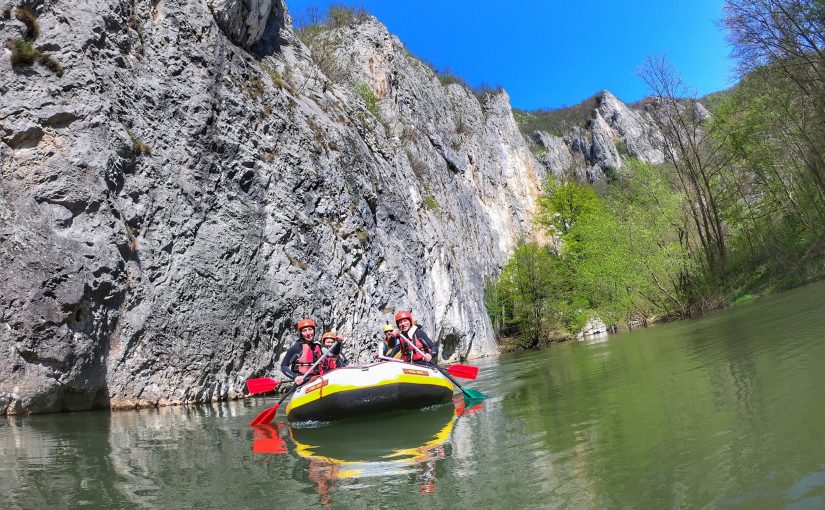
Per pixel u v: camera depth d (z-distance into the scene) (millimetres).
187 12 11547
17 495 3492
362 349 13617
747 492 2250
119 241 8852
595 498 2500
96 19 9570
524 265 29656
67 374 8016
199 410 8266
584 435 3754
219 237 10516
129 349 8844
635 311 24000
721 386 4484
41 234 8164
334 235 13516
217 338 9938
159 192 9789
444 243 23250
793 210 21906
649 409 4219
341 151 15133
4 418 7578
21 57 8648
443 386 6746
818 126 19625
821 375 3998
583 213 34219
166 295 9438
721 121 23156
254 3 13367
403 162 22141
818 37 17578
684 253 22594
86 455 4715
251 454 4434
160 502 3201
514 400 6207
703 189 23406
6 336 7773
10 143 8414
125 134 9414
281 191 12172
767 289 19047
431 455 3832
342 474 3527
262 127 12344
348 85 21281
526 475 3014
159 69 10602
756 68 19188
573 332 27938
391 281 15836
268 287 11188
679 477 2562
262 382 7656
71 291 8117
